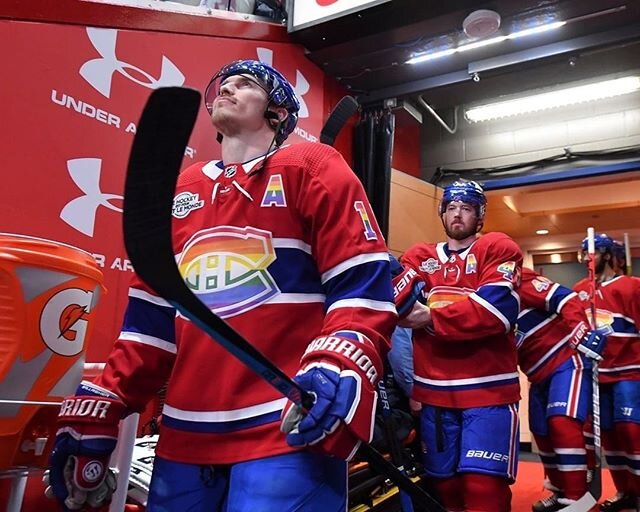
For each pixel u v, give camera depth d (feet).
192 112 2.05
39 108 6.17
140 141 2.02
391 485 8.27
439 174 16.15
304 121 10.87
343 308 2.80
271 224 3.19
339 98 12.25
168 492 3.04
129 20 7.30
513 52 11.34
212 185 3.48
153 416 6.84
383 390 5.83
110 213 6.77
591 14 10.17
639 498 10.71
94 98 6.77
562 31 10.69
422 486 7.76
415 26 10.41
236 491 2.80
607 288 11.64
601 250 12.01
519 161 15.62
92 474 3.14
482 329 6.50
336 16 10.21
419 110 14.43
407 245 13.03
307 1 10.55
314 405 2.41
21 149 5.96
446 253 7.51
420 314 6.56
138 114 7.29
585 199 18.42
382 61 11.51
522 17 10.28
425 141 16.74
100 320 6.44
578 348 9.00
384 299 2.89
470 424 6.59
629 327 11.24
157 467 3.16
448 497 6.91
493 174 15.79
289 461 2.75
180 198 3.55
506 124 15.90
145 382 3.43
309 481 2.72
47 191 6.15
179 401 3.13
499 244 7.06
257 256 3.13
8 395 3.38
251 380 2.97
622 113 14.78
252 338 2.99
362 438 2.46
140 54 7.41
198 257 3.23
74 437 3.15
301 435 2.42
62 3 6.50
